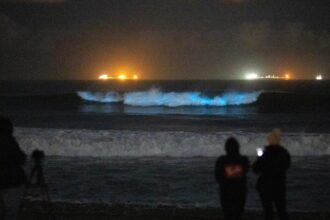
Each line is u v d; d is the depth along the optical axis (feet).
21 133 63.05
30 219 27.04
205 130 74.54
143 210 29.71
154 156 53.31
